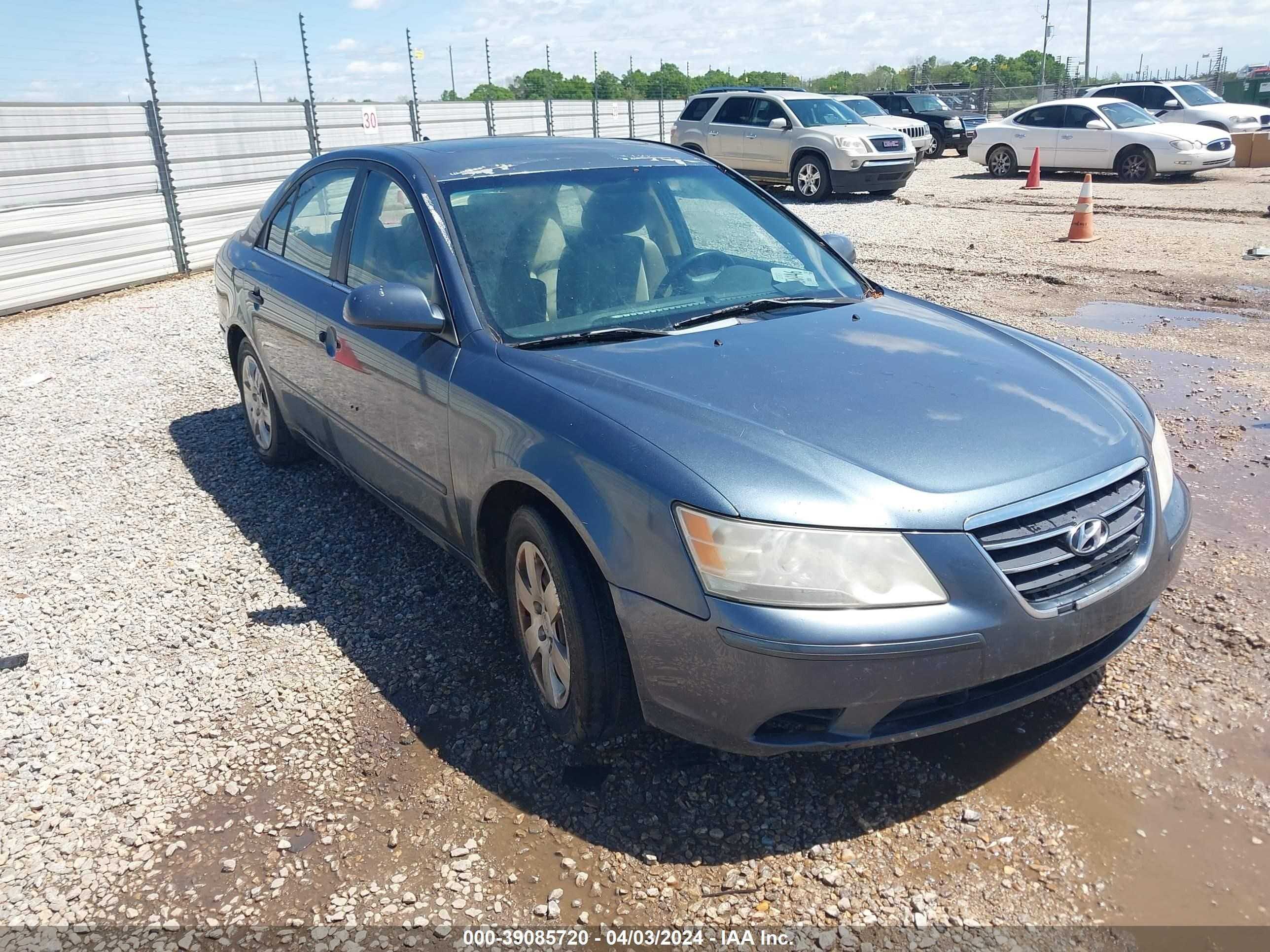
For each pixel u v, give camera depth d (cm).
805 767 286
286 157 1430
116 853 266
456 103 1947
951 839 257
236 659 356
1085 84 4284
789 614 234
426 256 357
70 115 1047
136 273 1149
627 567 254
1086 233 1130
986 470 253
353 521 470
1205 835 253
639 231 377
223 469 546
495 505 319
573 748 298
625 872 251
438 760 296
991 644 240
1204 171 1867
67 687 344
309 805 280
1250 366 642
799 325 340
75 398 691
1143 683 315
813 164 1627
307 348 435
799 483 244
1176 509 292
